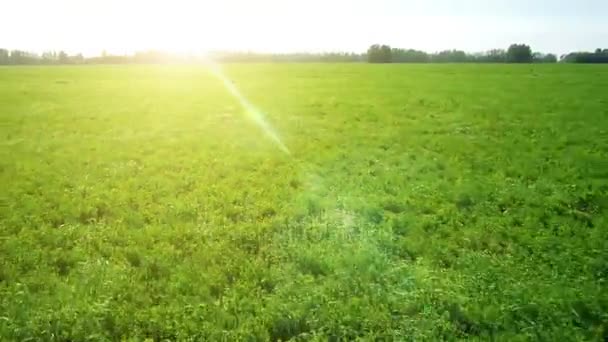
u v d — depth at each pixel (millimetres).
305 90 45562
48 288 9312
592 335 8031
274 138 23703
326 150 21109
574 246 11312
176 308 8609
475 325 8328
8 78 61531
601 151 20797
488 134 24453
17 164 18250
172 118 29891
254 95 41938
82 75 67938
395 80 54781
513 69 71000
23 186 15594
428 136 24016
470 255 10859
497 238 11914
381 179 16797
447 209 13797
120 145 22125
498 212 13734
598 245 11367
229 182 16453
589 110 30938
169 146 22016
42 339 7754
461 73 64188
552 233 12188
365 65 91562
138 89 47781
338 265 10219
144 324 8203
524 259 10719
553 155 20141
